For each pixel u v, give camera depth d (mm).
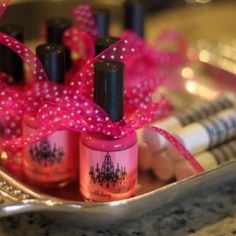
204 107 550
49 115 456
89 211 434
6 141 474
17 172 490
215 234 462
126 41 467
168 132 487
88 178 453
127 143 448
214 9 768
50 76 460
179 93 608
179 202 488
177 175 487
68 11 672
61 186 479
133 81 524
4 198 442
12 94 474
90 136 448
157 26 717
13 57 490
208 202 490
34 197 440
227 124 518
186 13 752
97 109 443
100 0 684
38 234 457
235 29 729
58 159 472
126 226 466
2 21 641
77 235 458
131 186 458
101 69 437
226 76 607
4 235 455
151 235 459
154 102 509
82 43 517
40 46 466
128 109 500
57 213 444
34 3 657
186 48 624
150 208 454
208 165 497
